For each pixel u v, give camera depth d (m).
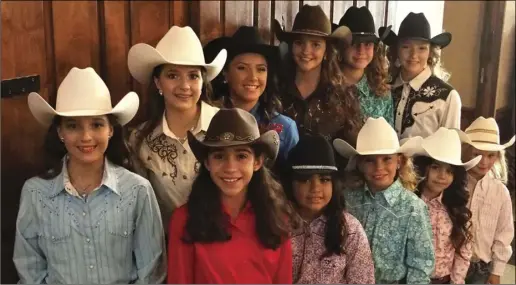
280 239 1.70
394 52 2.69
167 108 1.85
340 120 2.27
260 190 1.71
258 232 1.69
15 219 1.87
